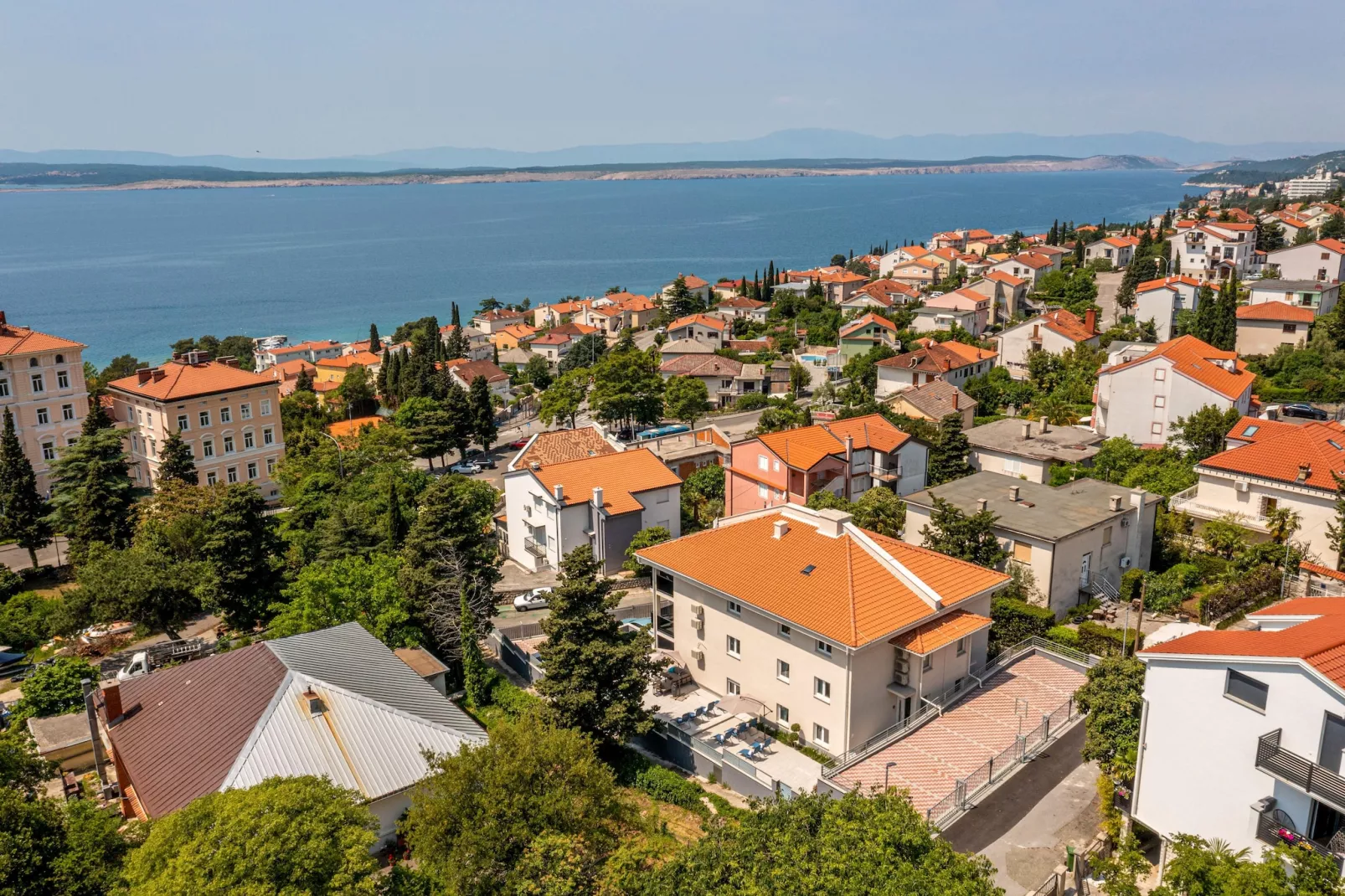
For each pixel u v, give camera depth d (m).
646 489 72.31
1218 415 74.31
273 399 104.94
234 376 102.31
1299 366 101.00
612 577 69.00
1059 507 58.47
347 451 98.56
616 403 118.50
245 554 59.53
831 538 47.19
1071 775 39.28
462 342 190.25
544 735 33.38
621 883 26.23
